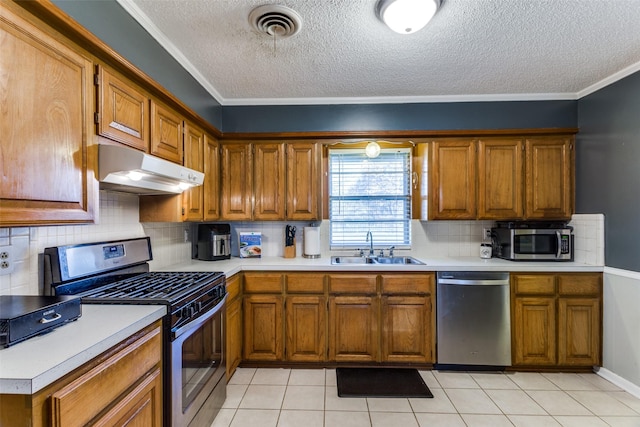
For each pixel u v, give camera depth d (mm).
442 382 2404
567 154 2801
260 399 2166
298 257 3121
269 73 2441
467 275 2557
